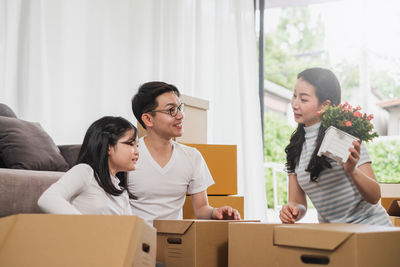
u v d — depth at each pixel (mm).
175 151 1809
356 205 1484
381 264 967
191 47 3486
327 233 975
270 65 6754
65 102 3051
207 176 1896
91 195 1340
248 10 3516
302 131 1610
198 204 1826
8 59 2840
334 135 1344
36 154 1865
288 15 6625
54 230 916
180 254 1344
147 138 1802
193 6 3531
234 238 1244
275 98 6789
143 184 1728
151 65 3410
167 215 1747
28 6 2949
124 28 3328
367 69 5742
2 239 917
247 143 3389
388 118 5902
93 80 3172
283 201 5992
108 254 875
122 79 3291
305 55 6586
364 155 1468
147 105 1763
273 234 1107
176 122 1750
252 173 3365
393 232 1004
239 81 3455
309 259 1131
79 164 1350
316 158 1463
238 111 3475
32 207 1474
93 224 918
